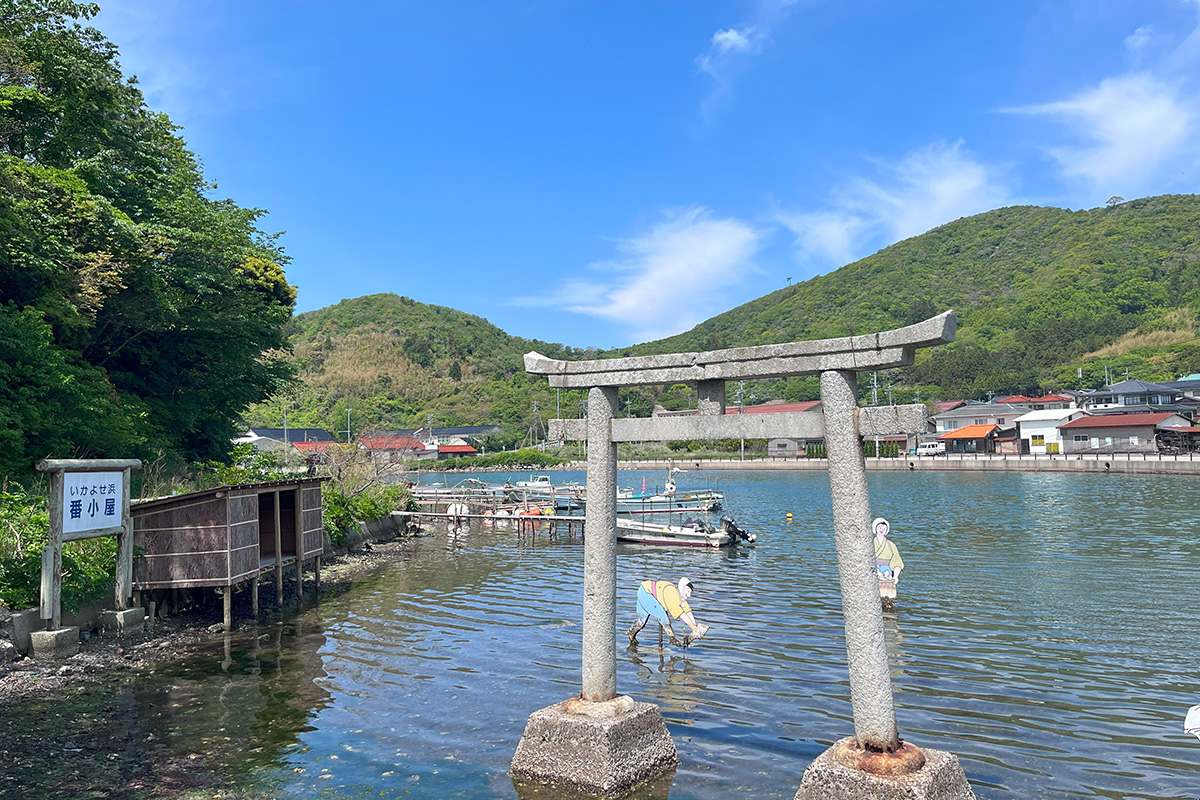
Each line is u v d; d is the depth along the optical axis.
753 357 6.23
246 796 6.61
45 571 10.60
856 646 5.62
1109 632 12.02
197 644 12.06
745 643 11.84
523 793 6.58
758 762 7.24
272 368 31.06
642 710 6.94
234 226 26.58
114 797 6.58
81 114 22.05
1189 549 20.23
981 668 10.18
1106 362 98.50
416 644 12.05
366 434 33.34
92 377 18.83
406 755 7.50
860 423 5.71
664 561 21.08
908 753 5.50
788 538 25.59
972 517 29.33
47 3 21.66
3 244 16.22
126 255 20.25
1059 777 6.86
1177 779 6.80
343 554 22.89
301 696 9.41
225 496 12.85
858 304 167.62
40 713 8.66
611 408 7.07
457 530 28.89
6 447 15.23
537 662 10.98
